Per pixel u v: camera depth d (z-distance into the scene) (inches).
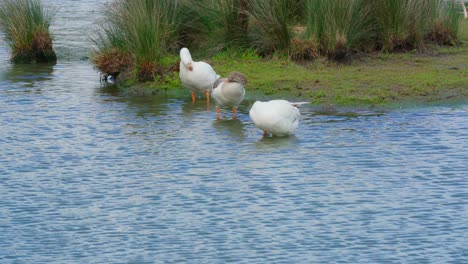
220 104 573.0
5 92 669.3
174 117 585.9
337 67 719.1
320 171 453.7
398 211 395.5
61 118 581.0
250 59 743.1
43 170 464.8
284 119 515.5
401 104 606.9
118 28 750.5
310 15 732.7
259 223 383.2
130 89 686.5
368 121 559.8
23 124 563.8
